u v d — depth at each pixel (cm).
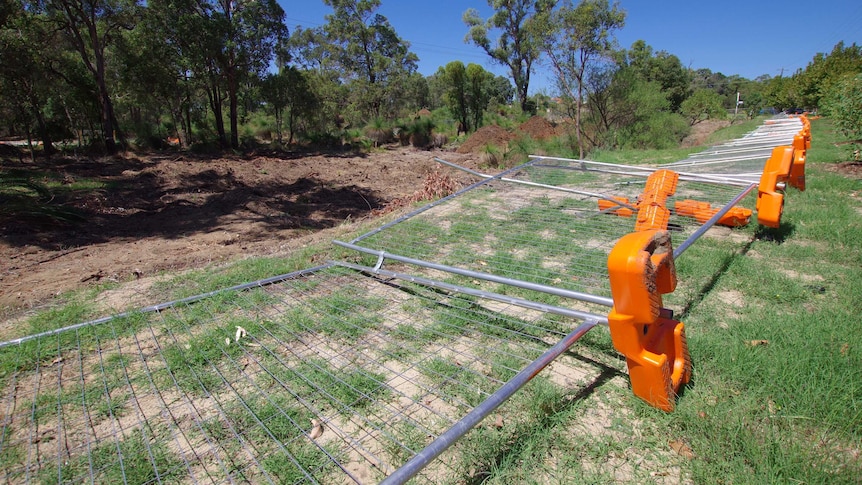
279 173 1327
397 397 207
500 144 1808
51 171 1089
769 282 307
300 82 2144
